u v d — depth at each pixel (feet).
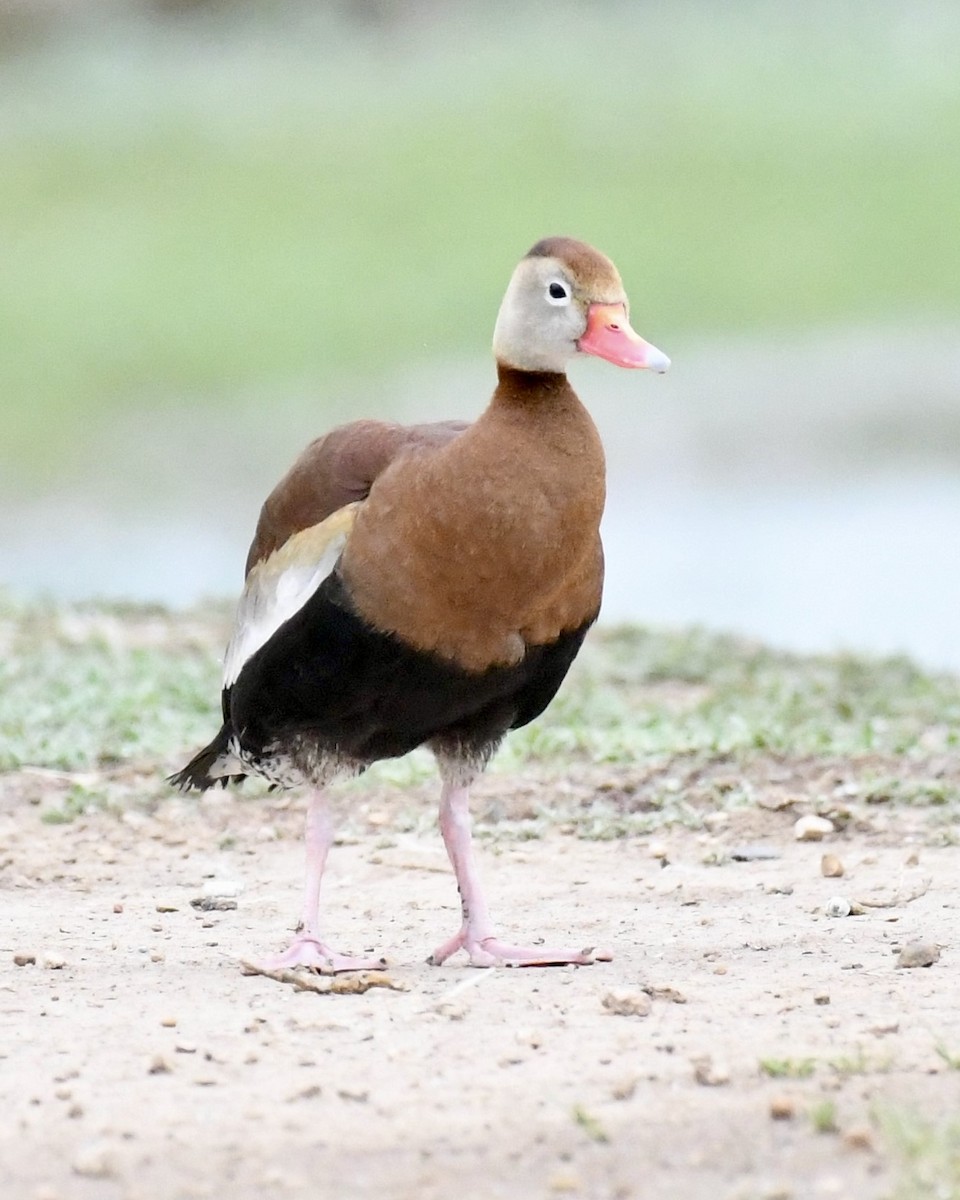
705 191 158.61
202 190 158.51
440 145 167.22
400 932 35.06
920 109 171.01
